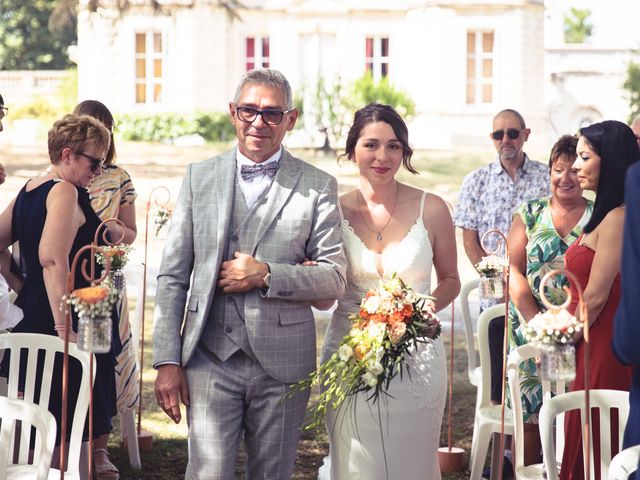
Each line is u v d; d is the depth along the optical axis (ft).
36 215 12.91
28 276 13.14
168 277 11.25
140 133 72.18
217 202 11.15
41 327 12.93
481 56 77.25
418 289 12.11
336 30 77.51
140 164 61.67
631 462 8.61
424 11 76.54
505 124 19.02
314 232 11.28
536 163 19.42
